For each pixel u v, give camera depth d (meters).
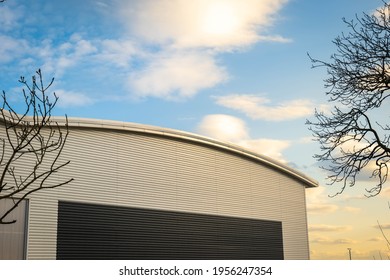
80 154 20.09
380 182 12.01
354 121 12.09
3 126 17.88
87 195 19.89
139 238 21.12
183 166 23.89
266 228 27.12
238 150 26.41
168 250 22.06
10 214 17.67
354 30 12.25
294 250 28.44
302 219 29.67
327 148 12.50
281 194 28.77
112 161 21.11
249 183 26.98
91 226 19.69
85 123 20.31
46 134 19.11
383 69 11.83
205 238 23.78
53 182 19.00
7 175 17.67
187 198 23.58
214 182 25.11
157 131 22.75
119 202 20.86
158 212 22.19
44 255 18.09
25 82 6.45
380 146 11.73
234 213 25.61
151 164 22.53
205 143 24.89
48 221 18.50
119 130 21.64
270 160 28.12
